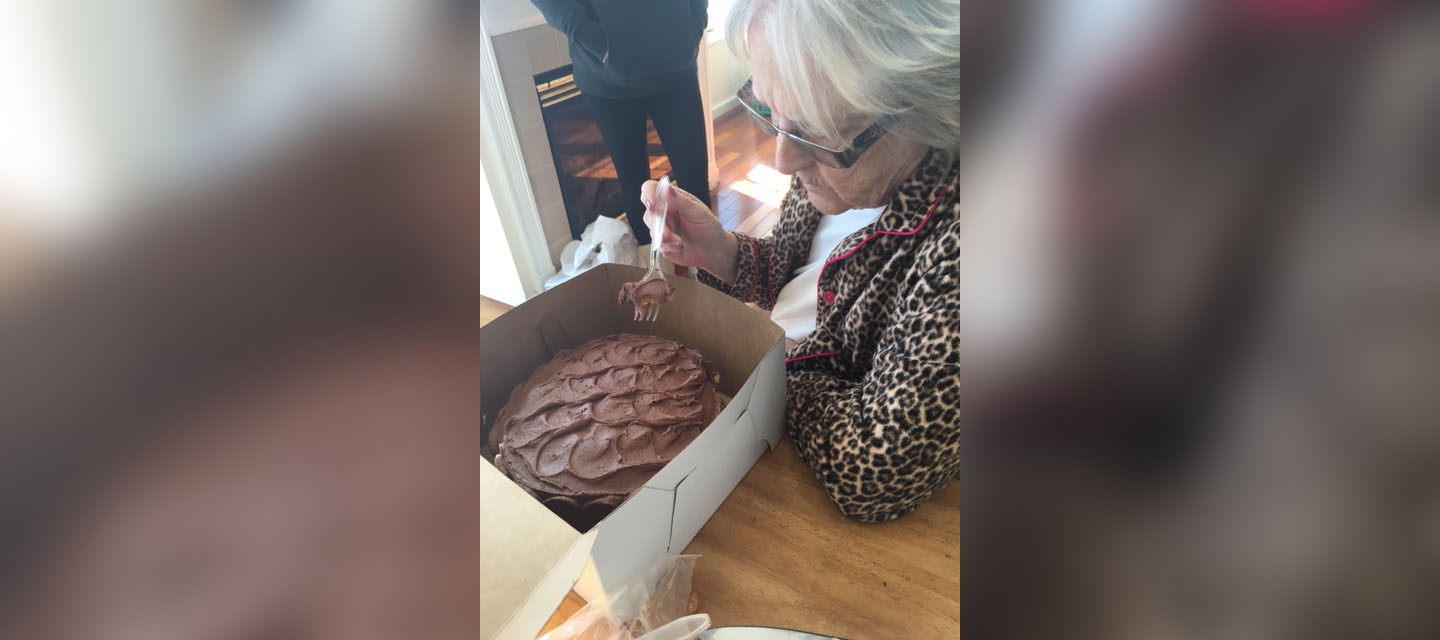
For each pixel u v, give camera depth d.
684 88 1.29
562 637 0.50
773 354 0.62
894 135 0.57
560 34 1.46
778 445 0.68
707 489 0.58
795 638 0.45
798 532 0.59
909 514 0.61
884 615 0.53
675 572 0.54
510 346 0.79
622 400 0.70
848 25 0.50
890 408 0.55
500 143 1.39
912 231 0.64
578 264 1.52
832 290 0.78
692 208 0.95
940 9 0.49
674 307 0.82
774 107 0.59
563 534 0.38
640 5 1.14
